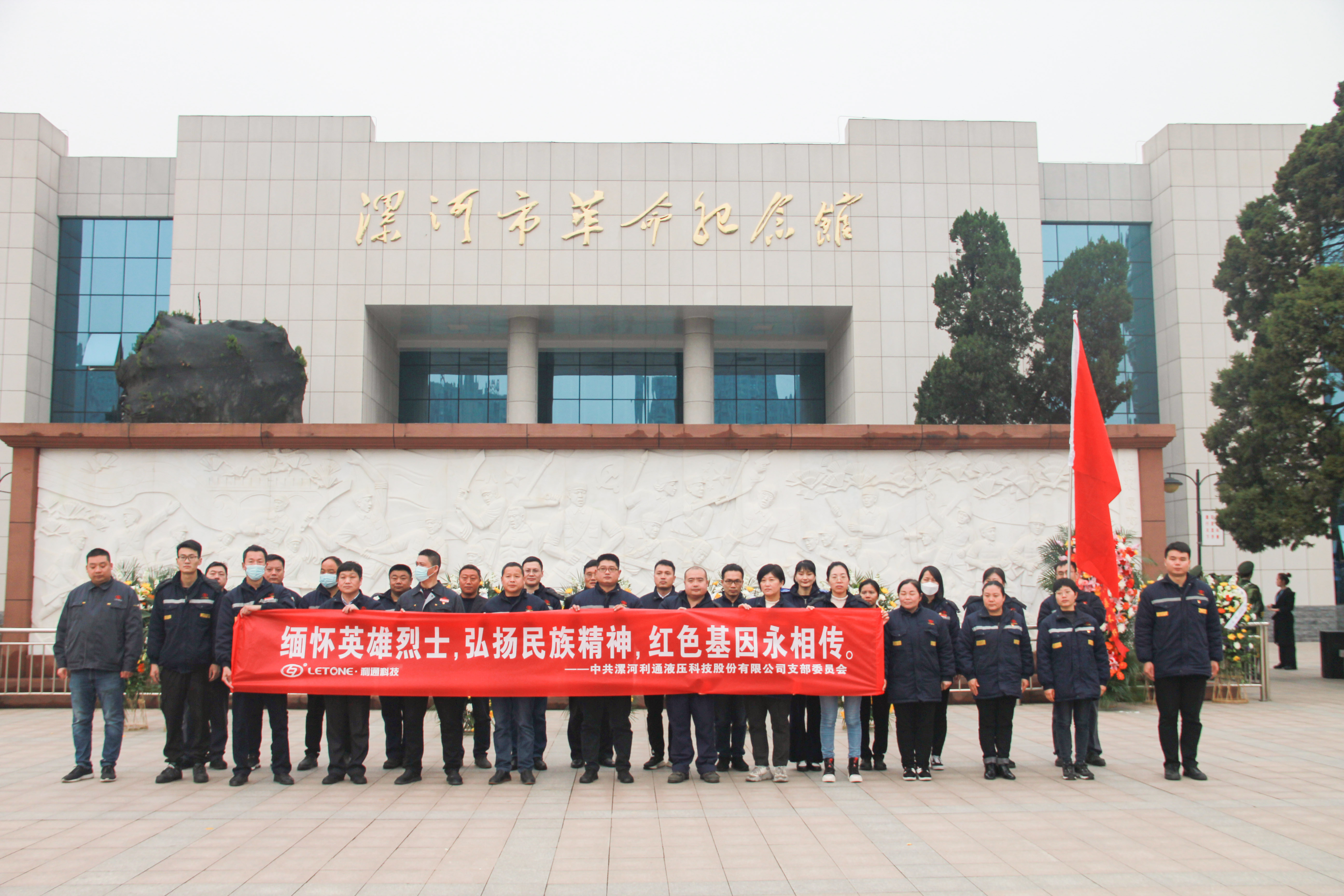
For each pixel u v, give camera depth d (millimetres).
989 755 8742
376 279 29375
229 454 14727
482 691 8570
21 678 13742
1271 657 24188
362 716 8656
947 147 30562
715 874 5926
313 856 6352
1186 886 5699
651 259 29688
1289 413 16891
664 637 8656
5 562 30312
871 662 8656
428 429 14695
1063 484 14867
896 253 30062
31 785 8562
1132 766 9250
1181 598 8680
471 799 7965
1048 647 8859
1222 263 19891
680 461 14805
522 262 29547
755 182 30141
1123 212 33750
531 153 29969
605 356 33344
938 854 6332
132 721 11820
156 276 32906
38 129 31953
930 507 14797
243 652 8594
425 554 9219
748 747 11055
